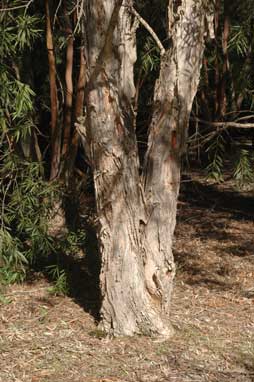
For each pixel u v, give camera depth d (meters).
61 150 10.06
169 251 6.48
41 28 9.82
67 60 9.84
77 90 9.74
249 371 6.08
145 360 6.20
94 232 8.90
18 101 7.21
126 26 6.17
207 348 6.50
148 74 9.95
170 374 5.96
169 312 6.79
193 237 10.58
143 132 9.96
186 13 6.24
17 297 7.86
